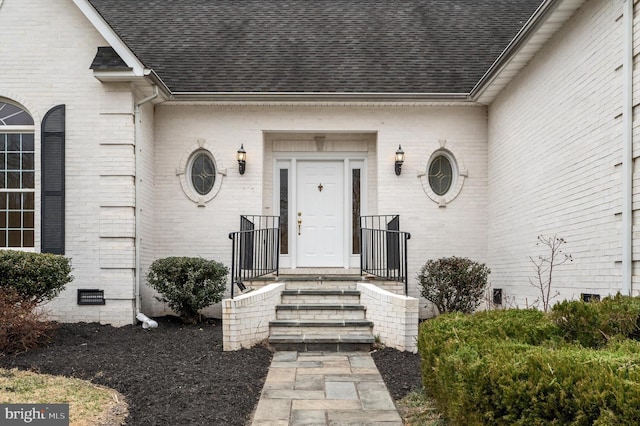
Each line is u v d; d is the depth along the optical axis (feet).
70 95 28.30
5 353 20.30
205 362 19.89
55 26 28.45
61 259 24.54
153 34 38.52
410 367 19.51
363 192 34.68
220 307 31.68
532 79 26.61
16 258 22.84
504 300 30.45
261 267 29.91
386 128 33.14
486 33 38.58
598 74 20.44
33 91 28.27
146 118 31.14
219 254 32.40
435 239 32.89
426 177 33.01
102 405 14.99
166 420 14.14
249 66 34.81
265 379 18.30
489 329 13.83
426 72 34.35
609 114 19.67
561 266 23.67
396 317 22.53
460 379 11.08
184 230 32.50
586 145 21.39
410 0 43.21
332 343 22.72
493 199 32.30
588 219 21.25
